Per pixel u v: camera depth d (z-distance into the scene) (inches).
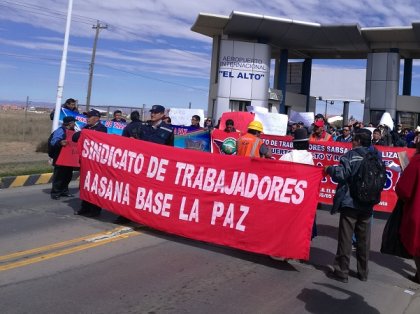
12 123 1275.8
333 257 276.1
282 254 240.4
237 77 1111.6
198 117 621.9
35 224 312.5
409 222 220.7
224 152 405.1
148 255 254.2
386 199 400.2
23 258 239.6
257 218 248.5
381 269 263.7
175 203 278.4
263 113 644.7
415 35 1117.7
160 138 318.3
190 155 276.4
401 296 220.7
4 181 457.7
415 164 221.0
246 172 254.7
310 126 739.4
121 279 215.9
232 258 257.6
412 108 1218.0
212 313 184.7
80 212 341.1
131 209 298.5
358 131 232.1
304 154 257.0
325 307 199.0
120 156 306.5
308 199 236.4
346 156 228.5
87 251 256.2
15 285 202.5
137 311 182.2
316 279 234.1
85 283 208.8
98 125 394.9
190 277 223.9
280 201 242.8
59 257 243.6
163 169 285.6
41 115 1824.6
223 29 1139.9
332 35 1154.0
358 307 201.9
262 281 225.3
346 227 233.1
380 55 1202.0
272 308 193.8
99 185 318.3
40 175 496.7
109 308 183.5
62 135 400.5
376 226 378.6
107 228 307.4
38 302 185.9
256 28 1102.4
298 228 237.5
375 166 225.6
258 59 1119.0
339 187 231.9
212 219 263.7
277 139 470.0
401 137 698.2
